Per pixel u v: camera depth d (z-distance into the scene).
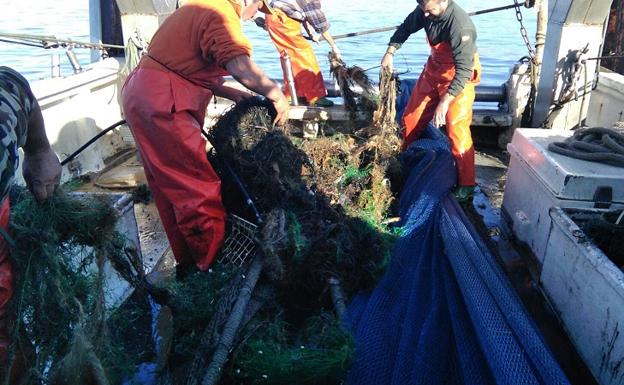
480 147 6.38
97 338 2.21
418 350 2.55
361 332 2.74
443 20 4.18
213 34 2.86
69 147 4.95
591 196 3.17
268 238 2.92
